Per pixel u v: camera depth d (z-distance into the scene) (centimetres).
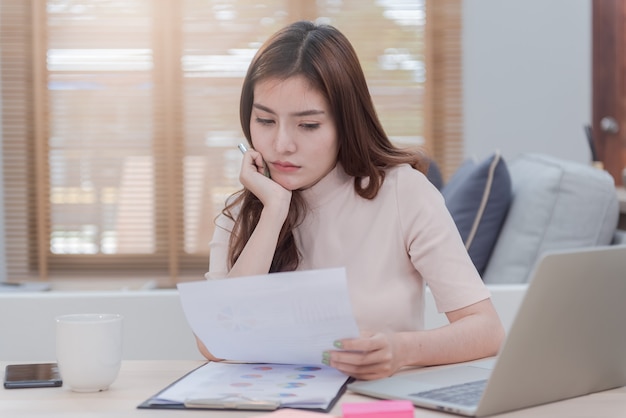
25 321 218
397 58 446
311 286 120
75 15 446
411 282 166
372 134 168
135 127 452
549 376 113
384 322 163
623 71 438
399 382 123
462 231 278
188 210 453
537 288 104
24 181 450
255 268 159
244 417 109
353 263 167
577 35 439
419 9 444
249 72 162
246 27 446
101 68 450
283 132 153
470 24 441
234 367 135
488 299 156
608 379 123
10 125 449
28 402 117
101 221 456
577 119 441
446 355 138
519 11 439
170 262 452
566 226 259
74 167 453
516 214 271
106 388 124
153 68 449
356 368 125
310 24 158
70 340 121
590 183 260
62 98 450
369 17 446
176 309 220
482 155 443
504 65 441
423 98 445
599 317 116
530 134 442
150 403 114
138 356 220
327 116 155
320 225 169
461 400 111
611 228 260
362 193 166
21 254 451
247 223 170
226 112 450
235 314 126
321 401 113
